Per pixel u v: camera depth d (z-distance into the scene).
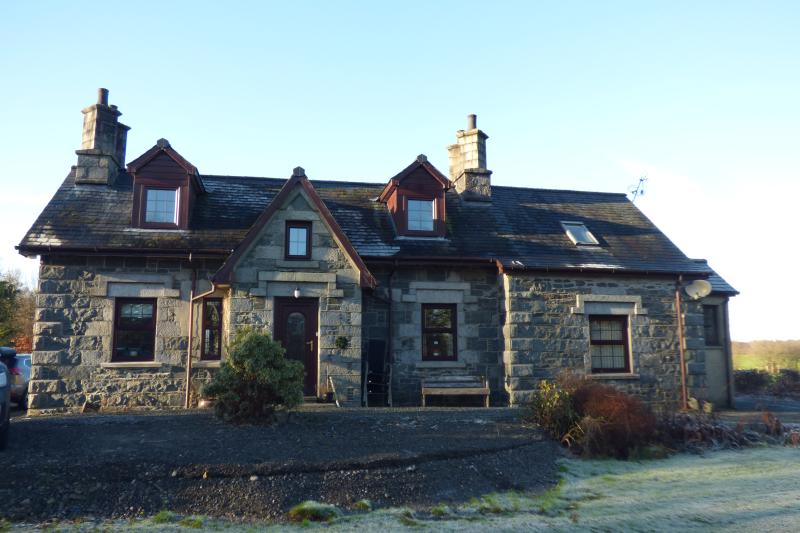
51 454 8.46
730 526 7.12
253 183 18.16
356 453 8.93
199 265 15.02
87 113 17.08
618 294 16.41
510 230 17.88
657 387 16.23
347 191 18.75
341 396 14.14
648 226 19.17
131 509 7.06
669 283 16.88
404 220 16.88
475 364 15.95
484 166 19.38
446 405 15.52
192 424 10.61
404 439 10.05
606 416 11.07
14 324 28.00
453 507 7.69
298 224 14.88
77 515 6.83
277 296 14.40
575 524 7.14
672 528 7.04
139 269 14.68
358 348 14.45
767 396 22.92
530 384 15.34
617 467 10.02
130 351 14.54
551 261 16.44
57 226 14.75
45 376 13.84
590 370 15.80
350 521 7.03
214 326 14.92
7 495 7.05
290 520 7.00
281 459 8.44
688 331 16.72
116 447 8.88
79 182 16.41
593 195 20.95
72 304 14.23
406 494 7.92
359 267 14.72
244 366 10.84
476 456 9.52
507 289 15.72
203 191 16.97
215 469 7.95
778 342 27.69
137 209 15.37
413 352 15.70
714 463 10.38
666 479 9.26
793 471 9.78
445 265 15.96
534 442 10.75
